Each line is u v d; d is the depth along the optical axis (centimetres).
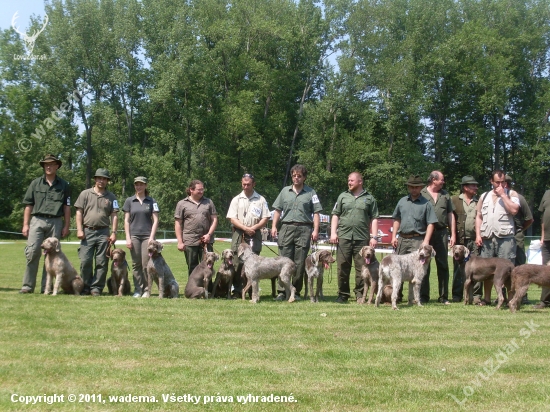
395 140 4341
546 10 4656
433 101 4462
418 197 1050
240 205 1084
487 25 4656
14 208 3700
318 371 571
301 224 1050
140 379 533
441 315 873
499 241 1017
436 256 1059
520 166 4769
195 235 1073
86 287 1038
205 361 593
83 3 3538
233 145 4225
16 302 875
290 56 4559
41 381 519
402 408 482
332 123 4372
